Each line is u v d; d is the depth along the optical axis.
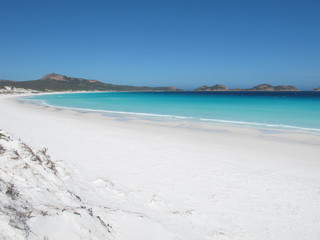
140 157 9.66
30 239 2.69
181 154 10.42
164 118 24.06
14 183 4.16
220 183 7.30
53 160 8.05
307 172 8.59
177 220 4.93
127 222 4.21
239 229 4.92
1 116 20.25
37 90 143.00
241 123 20.50
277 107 38.22
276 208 5.89
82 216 3.57
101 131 15.45
